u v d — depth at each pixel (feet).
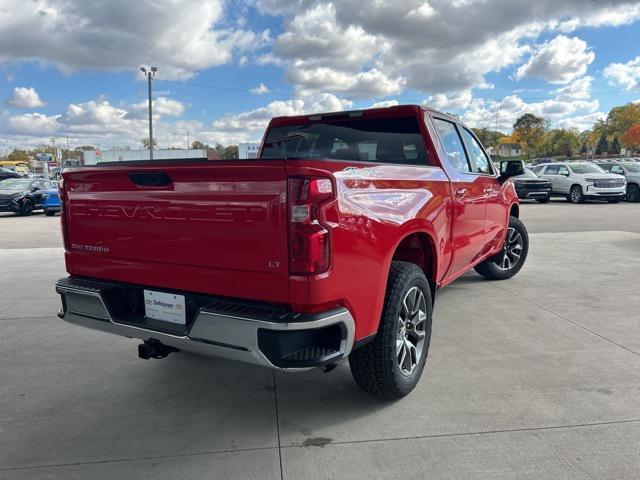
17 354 13.46
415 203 10.47
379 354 9.58
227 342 8.04
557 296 18.33
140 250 9.31
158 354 9.80
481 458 8.38
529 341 13.73
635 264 24.09
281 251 7.72
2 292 20.22
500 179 17.47
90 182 9.82
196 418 9.94
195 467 8.30
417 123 13.03
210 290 8.52
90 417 10.01
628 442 8.76
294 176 7.54
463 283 20.54
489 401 10.34
